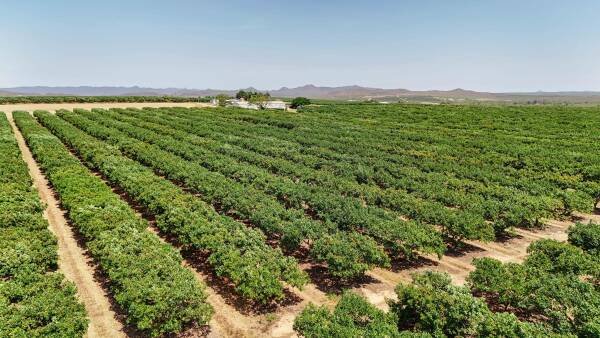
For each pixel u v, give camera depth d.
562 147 59.47
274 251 22.25
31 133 60.84
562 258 21.70
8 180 34.28
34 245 21.94
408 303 17.23
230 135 65.50
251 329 18.03
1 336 14.45
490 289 19.14
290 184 34.84
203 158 46.44
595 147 59.19
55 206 33.97
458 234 26.50
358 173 41.53
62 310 16.00
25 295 17.19
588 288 17.84
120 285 19.09
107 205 28.28
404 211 30.25
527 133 76.38
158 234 28.36
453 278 23.00
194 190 37.81
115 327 17.97
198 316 17.25
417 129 81.25
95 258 22.77
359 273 22.62
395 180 38.81
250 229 24.97
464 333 16.72
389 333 15.02
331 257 21.58
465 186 37.59
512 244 28.27
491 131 80.19
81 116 86.25
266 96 150.00
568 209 32.81
